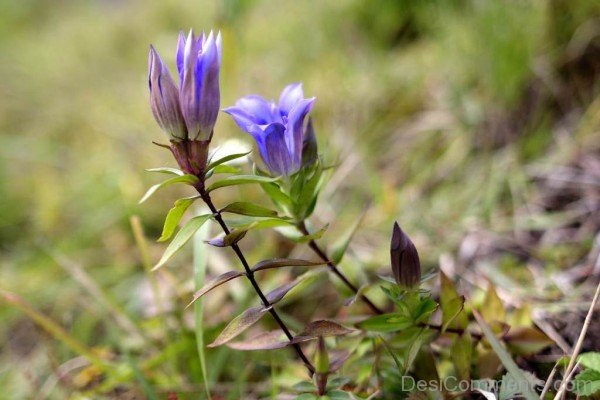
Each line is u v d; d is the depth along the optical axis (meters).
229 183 0.39
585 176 0.57
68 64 1.27
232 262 0.59
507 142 0.64
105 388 0.49
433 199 0.61
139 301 0.56
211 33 0.38
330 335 0.40
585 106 0.62
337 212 0.64
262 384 0.48
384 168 0.69
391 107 0.75
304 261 0.40
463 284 0.52
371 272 0.54
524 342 0.43
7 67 1.31
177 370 0.50
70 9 1.79
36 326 0.58
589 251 0.51
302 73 0.83
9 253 0.72
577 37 0.64
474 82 0.69
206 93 0.38
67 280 0.63
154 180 0.71
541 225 0.55
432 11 0.80
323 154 0.43
